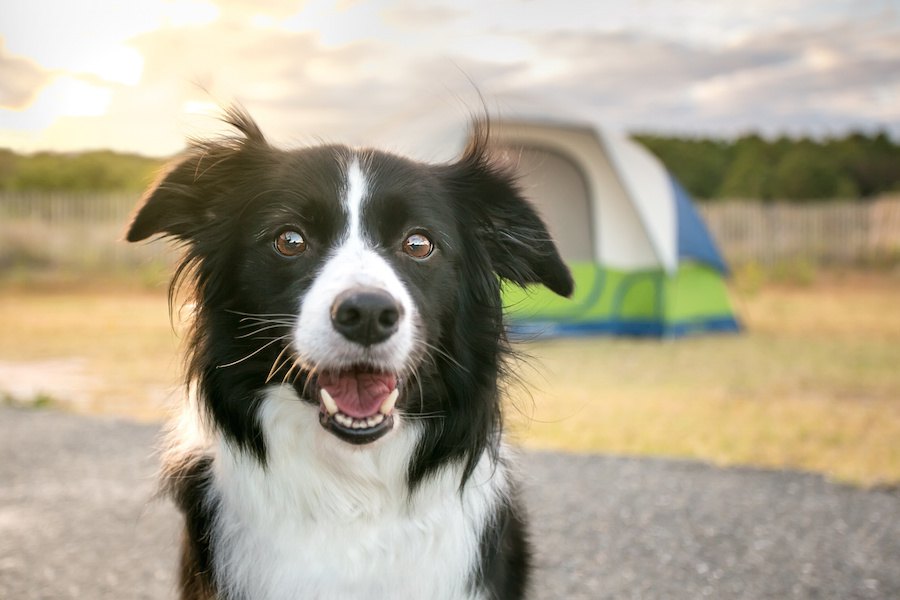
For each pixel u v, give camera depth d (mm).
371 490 556
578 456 1146
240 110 634
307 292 541
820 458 1133
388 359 520
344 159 584
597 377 1682
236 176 609
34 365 1795
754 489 1006
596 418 1354
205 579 570
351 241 560
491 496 595
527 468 1079
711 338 2199
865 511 933
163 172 611
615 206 2203
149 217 597
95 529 894
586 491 1000
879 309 2816
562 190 2217
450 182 628
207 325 577
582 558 819
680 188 2311
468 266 610
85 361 1838
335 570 553
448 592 571
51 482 1042
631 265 2209
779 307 2873
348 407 527
